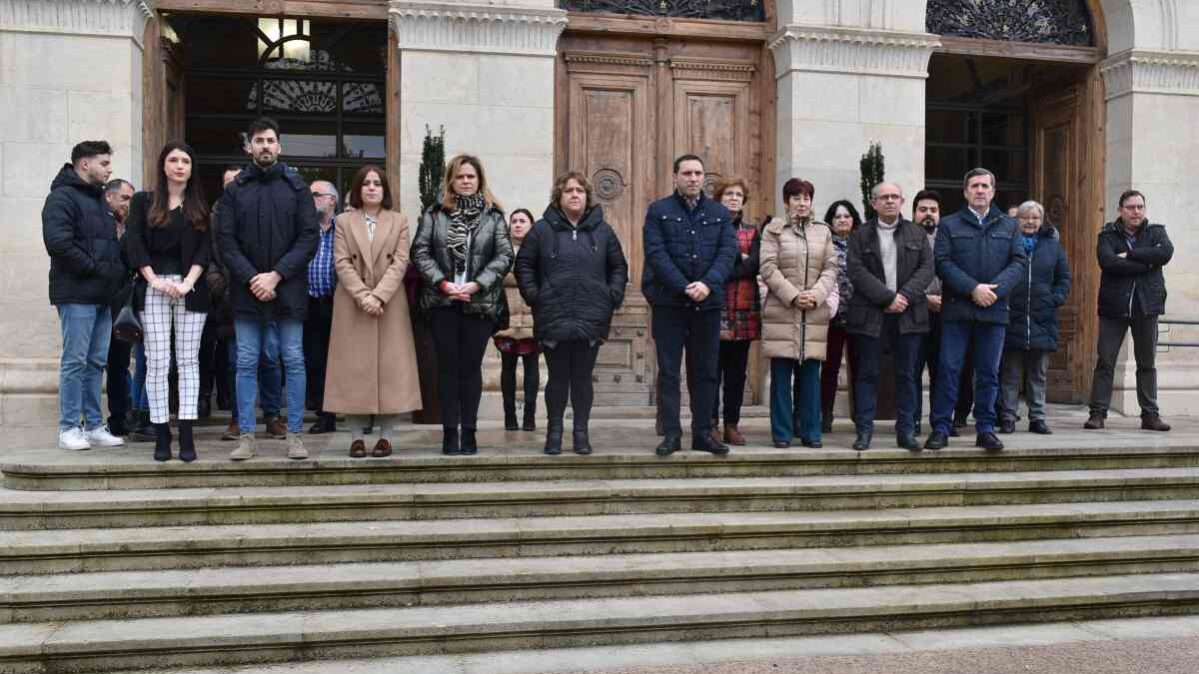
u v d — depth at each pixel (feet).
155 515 17.37
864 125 30.83
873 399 21.61
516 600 16.42
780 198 31.09
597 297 20.16
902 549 18.53
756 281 22.27
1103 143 34.04
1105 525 19.77
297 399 19.40
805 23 30.35
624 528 17.81
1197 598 17.71
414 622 15.23
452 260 20.07
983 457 21.50
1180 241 33.24
